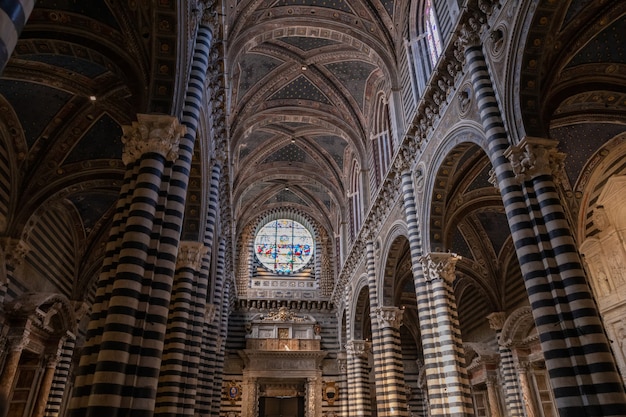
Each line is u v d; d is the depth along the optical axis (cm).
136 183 944
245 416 3228
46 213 1839
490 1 1216
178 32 1052
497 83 1158
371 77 2539
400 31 2108
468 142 1330
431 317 1503
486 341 2658
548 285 898
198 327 1482
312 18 2189
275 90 2655
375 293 2266
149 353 837
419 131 1692
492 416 2420
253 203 3819
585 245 1895
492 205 1880
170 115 1023
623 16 1152
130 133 1008
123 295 825
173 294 1354
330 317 3706
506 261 2381
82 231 2108
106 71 1350
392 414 1923
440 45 1678
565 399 805
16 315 1524
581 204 1855
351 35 2228
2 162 1555
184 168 1059
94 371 796
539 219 958
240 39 2067
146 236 895
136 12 1059
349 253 2905
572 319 856
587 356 818
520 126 1053
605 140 1669
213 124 1630
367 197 2641
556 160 1023
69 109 1555
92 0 1070
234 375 3422
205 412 1888
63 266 1992
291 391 3553
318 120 2791
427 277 1553
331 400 3388
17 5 407
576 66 1217
